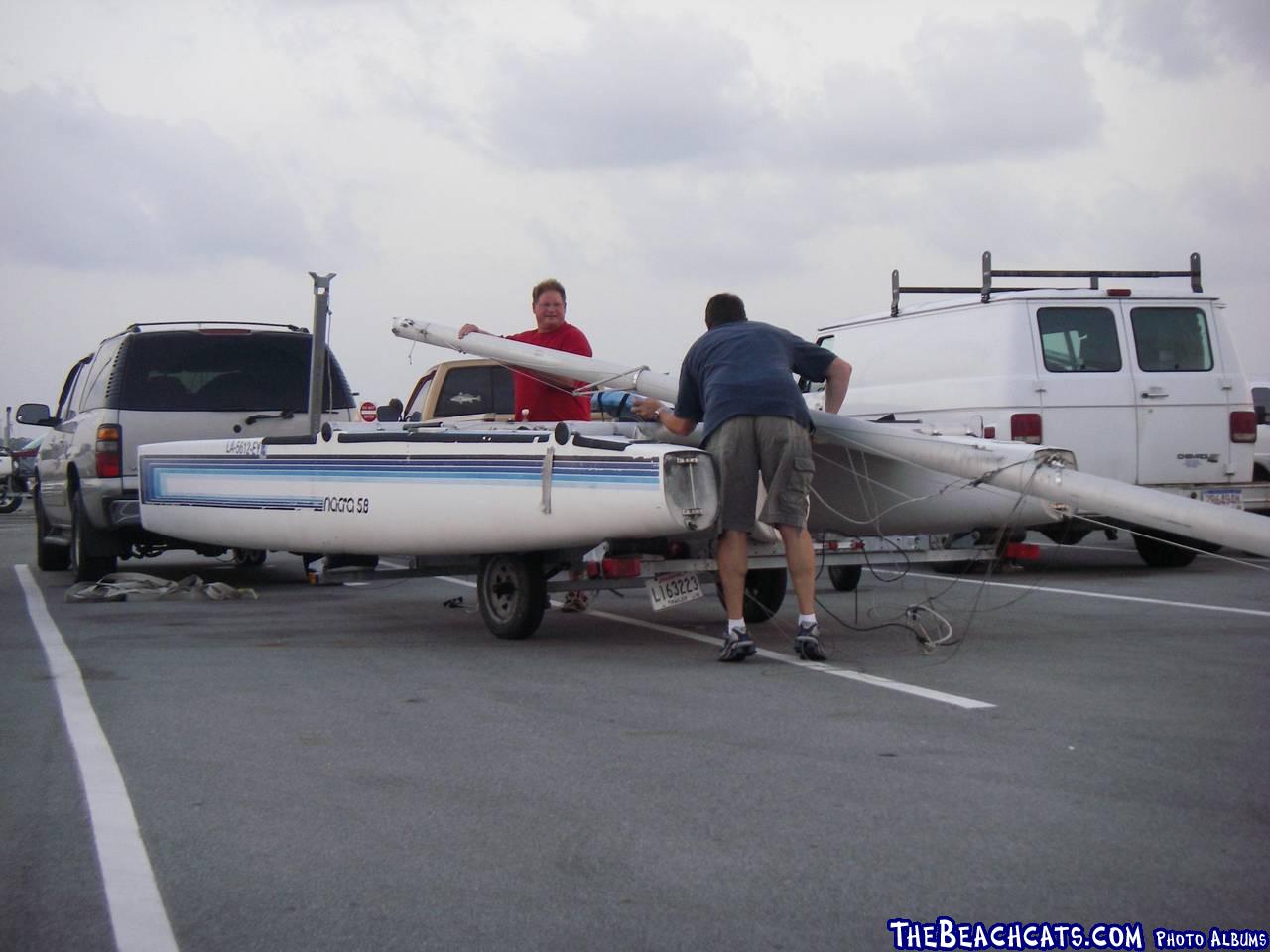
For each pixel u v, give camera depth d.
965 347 11.58
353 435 8.27
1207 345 11.54
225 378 11.27
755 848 3.83
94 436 10.97
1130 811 4.10
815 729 5.25
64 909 3.45
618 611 9.19
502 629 7.77
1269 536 5.84
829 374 7.17
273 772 4.75
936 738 5.06
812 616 6.80
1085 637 7.55
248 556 13.41
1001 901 3.40
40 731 5.46
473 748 5.05
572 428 8.23
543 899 3.46
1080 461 11.20
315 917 3.37
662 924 3.29
